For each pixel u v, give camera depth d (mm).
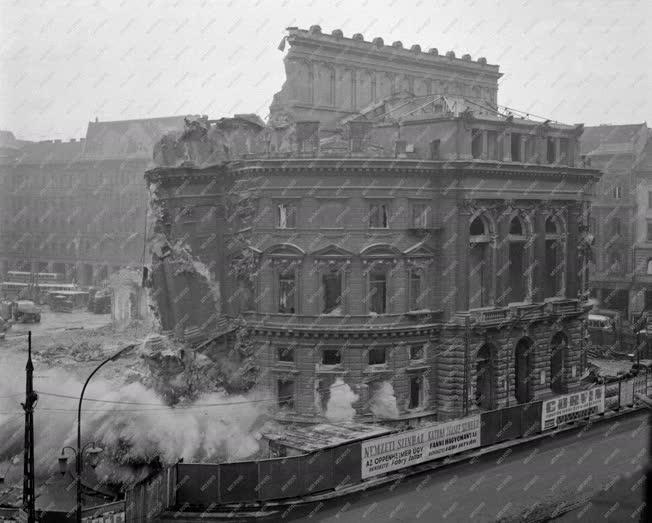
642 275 119875
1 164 149375
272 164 63844
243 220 67250
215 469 48688
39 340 94438
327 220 64188
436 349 68062
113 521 42719
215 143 69875
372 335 64125
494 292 70938
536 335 75375
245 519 46938
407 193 66062
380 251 64812
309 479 50719
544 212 75875
